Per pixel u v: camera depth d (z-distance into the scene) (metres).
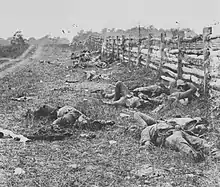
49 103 10.88
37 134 7.42
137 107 10.24
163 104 10.08
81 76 18.42
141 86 12.77
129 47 20.22
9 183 5.11
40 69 23.44
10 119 8.99
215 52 9.04
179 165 5.86
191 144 6.61
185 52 11.58
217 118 8.12
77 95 12.52
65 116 8.18
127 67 19.73
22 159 6.09
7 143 6.95
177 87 10.66
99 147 6.80
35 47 60.75
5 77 19.06
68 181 5.21
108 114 9.34
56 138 7.31
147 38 17.88
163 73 14.07
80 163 5.97
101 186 5.10
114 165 5.89
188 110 9.35
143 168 5.74
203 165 5.88
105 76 17.41
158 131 6.92
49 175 5.44
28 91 13.59
